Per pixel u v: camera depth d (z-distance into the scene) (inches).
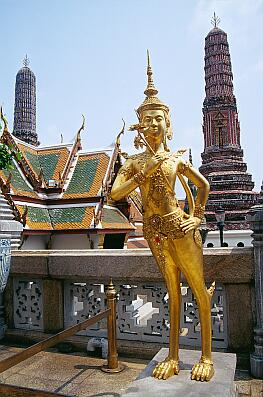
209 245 1249.4
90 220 1227.9
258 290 226.7
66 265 281.7
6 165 284.4
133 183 161.9
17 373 230.7
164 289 262.8
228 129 1675.7
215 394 144.2
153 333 264.2
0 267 262.2
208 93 1737.2
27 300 300.0
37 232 1168.2
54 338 166.1
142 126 167.9
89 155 1455.5
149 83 174.9
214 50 1738.4
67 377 223.6
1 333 294.4
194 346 252.1
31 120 2420.0
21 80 2428.6
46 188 1334.9
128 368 237.5
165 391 147.1
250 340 235.8
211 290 179.5
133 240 1572.3
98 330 277.6
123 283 273.9
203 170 1653.5
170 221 160.9
